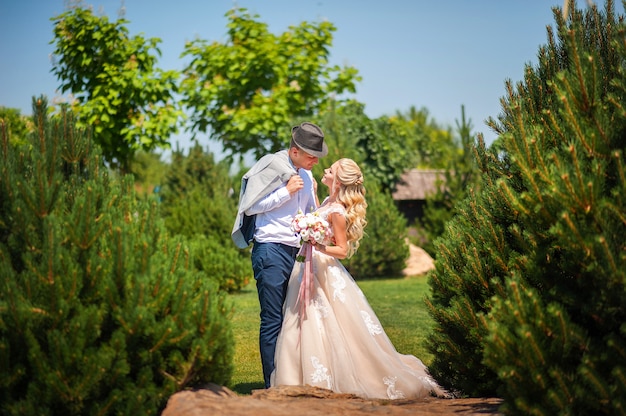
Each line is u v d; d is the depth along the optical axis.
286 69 17.61
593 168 3.43
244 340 7.77
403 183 20.02
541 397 3.34
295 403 4.00
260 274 5.24
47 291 3.62
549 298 3.71
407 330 8.45
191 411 3.37
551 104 4.39
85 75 13.62
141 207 4.38
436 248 4.86
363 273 15.91
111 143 13.82
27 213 3.87
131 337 3.70
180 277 3.91
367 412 3.77
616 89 3.90
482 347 4.25
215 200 16.92
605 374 3.37
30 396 3.56
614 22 4.32
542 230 3.85
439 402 4.34
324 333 4.93
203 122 17.72
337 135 15.18
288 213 5.32
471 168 18.02
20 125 10.96
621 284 3.30
